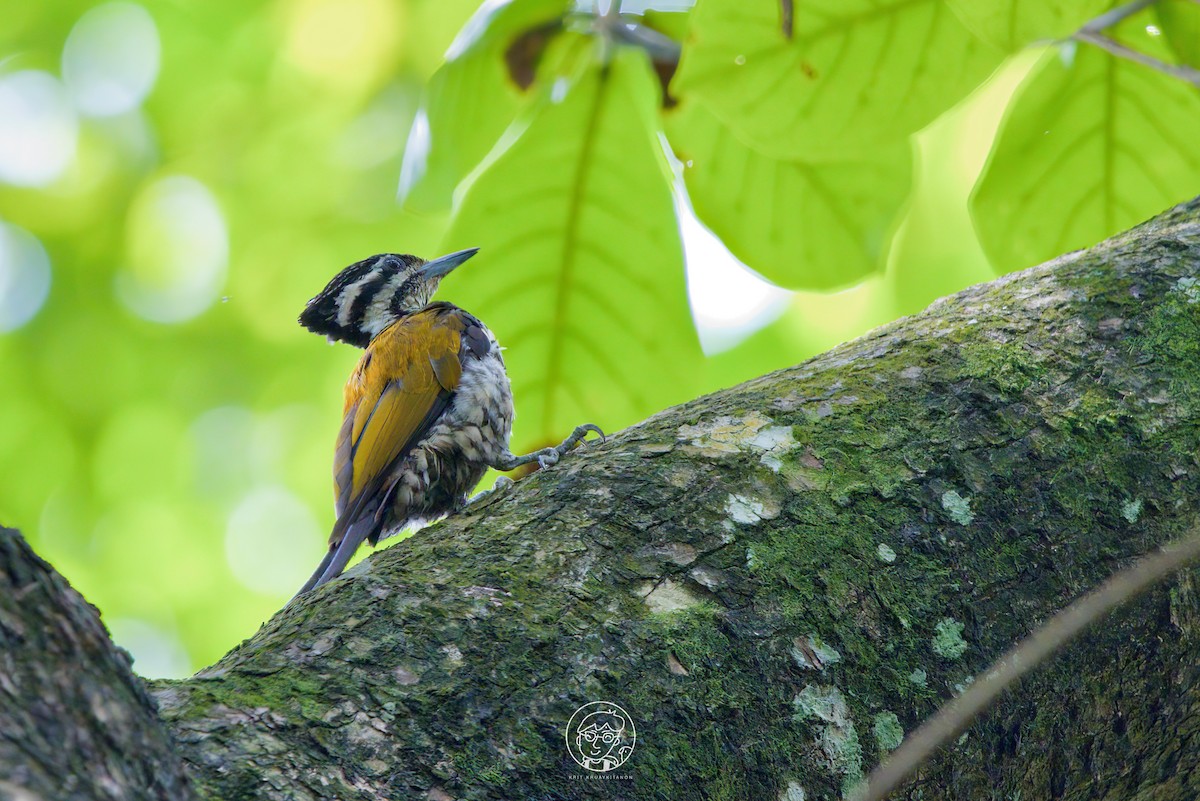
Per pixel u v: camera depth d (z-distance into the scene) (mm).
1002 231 7609
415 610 4449
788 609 4551
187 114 12359
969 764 4469
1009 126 7387
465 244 7422
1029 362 5469
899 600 4645
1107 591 4777
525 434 7988
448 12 11531
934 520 4883
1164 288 5711
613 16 6938
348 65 11820
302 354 13328
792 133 6441
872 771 4320
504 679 4207
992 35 6023
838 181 7500
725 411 5434
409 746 3955
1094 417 5238
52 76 12195
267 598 13477
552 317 7715
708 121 7340
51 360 12953
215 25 11805
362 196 12570
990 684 4531
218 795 3619
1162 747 4934
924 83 6316
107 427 13117
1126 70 7176
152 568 13312
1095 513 4961
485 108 7105
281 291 12977
